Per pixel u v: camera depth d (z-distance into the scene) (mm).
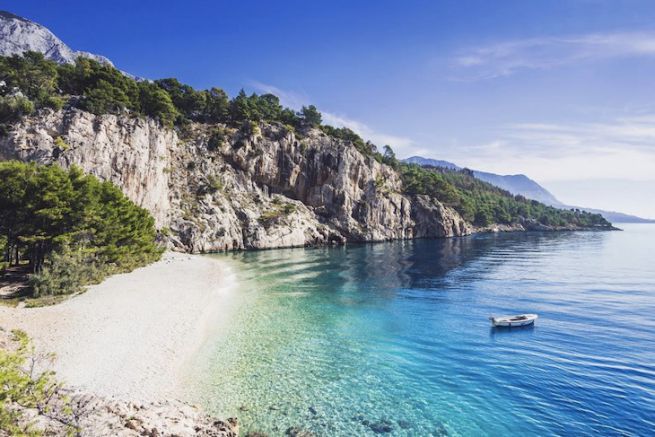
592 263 75812
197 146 114500
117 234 50188
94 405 14992
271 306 37500
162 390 19266
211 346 25922
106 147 75688
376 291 46469
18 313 28312
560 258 84375
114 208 51594
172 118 107312
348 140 156375
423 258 82312
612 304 40719
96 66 97688
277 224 109750
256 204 115562
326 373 22391
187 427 15141
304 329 30516
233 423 16234
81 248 42594
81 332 25484
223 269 61031
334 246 113562
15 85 75000
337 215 131375
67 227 42000
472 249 104375
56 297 33906
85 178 45344
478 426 17188
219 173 112750
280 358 24422
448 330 31125
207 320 31594
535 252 97375
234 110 136250
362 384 21078
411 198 159000
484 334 30156
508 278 57031
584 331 31109
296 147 132250
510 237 160000
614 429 16984
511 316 33656
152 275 50062
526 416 18031
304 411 18094
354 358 24797
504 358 25188
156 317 30609
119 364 21469
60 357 21234
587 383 21547
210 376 21375
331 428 16734
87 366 20656
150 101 100750
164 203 91875
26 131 67125
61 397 12992
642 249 108625
